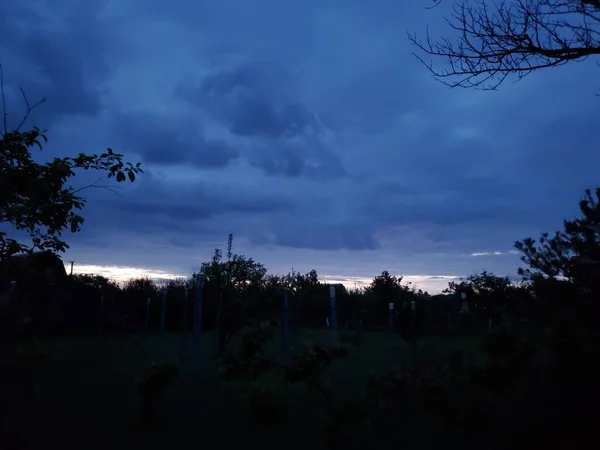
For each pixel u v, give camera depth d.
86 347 14.22
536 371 4.62
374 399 5.45
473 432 5.05
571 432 4.23
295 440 5.89
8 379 6.69
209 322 22.33
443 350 6.44
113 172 8.27
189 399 7.39
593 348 4.42
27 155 7.34
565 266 4.92
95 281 22.83
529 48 5.37
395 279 25.41
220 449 5.58
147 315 21.66
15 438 5.85
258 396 6.73
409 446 5.33
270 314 10.50
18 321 5.49
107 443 5.76
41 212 7.49
